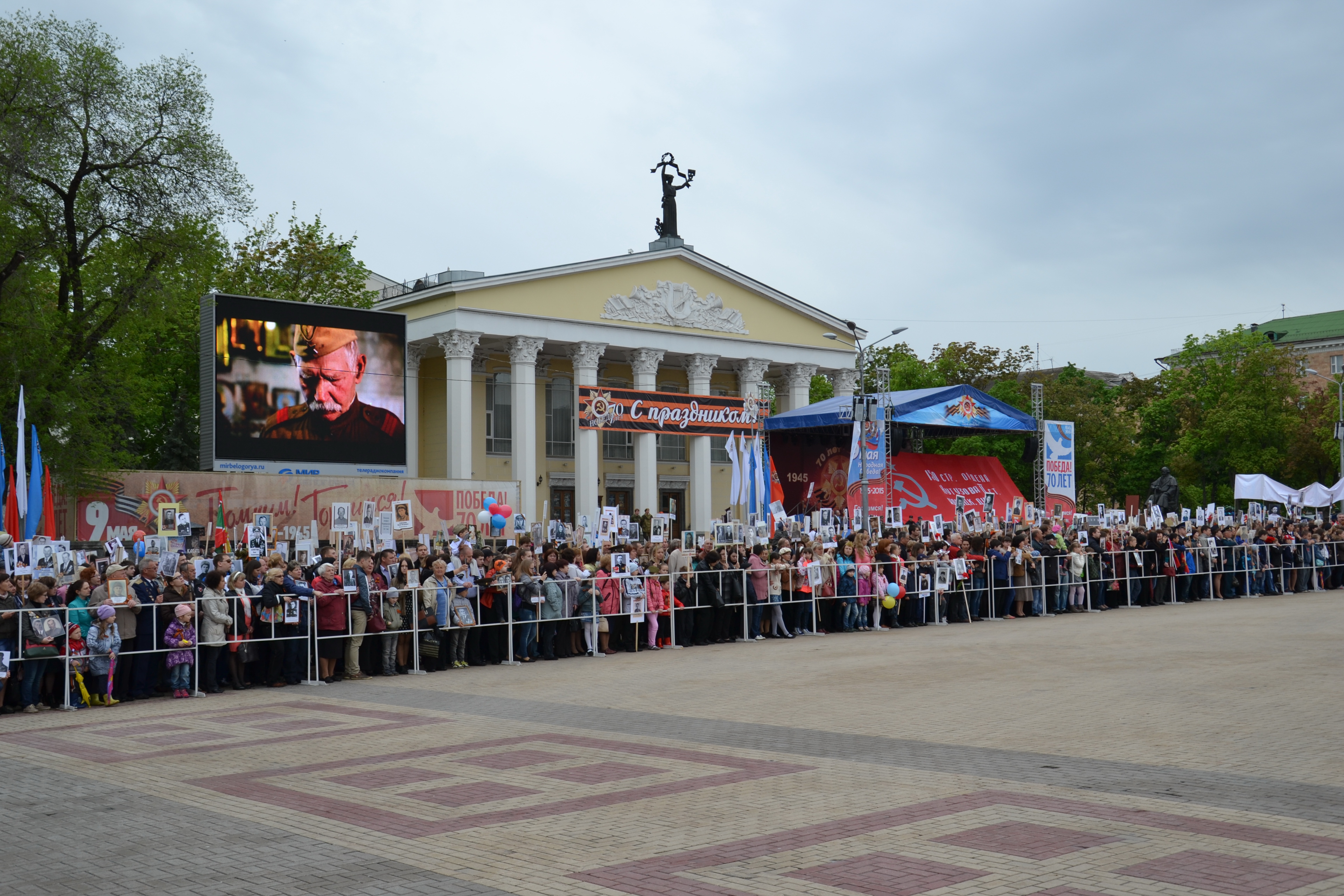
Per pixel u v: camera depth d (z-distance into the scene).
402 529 24.31
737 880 7.76
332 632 19.70
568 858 8.38
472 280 54.66
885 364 41.69
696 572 24.70
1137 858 8.15
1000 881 7.62
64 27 34.25
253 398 36.72
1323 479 72.50
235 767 12.23
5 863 8.54
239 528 32.53
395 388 40.09
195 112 36.69
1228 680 17.48
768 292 66.19
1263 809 9.68
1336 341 104.25
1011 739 13.22
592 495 57.69
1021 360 74.88
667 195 64.06
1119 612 31.39
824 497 53.59
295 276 53.72
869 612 28.17
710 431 52.22
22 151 32.00
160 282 35.41
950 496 51.06
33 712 16.70
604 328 59.12
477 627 21.56
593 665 21.47
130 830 9.47
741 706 16.11
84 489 32.38
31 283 33.06
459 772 11.70
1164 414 76.75
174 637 17.98
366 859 8.42
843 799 10.26
